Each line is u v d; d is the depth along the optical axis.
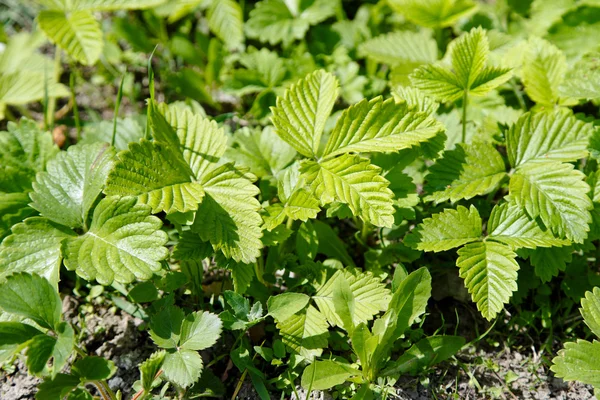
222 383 0.68
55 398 0.63
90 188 0.67
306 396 0.65
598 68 0.73
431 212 0.72
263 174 0.73
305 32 0.85
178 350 0.65
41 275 0.65
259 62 0.81
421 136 0.67
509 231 0.68
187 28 0.88
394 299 0.66
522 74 0.75
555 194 0.68
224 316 0.66
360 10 0.88
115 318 0.71
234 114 0.80
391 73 0.79
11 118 0.83
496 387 0.69
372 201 0.66
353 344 0.66
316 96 0.68
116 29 0.85
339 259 0.72
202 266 0.72
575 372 0.65
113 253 0.65
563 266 0.69
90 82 0.87
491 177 0.69
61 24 0.77
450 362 0.69
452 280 0.72
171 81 0.82
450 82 0.70
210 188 0.67
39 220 0.67
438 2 0.80
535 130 0.70
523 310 0.72
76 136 0.83
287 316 0.66
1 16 0.90
